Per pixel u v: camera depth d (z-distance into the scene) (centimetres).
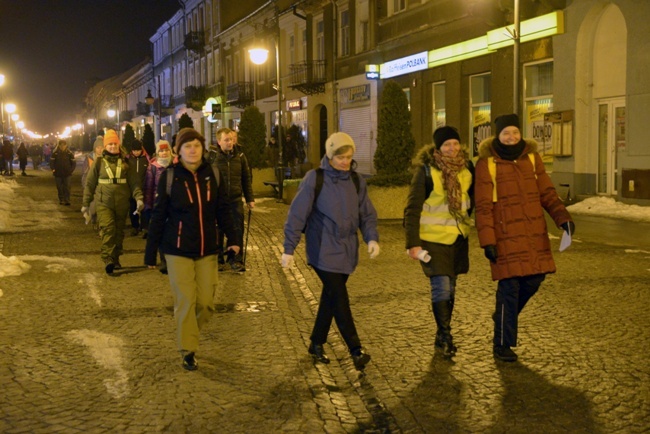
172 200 568
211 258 584
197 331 572
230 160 1006
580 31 1842
